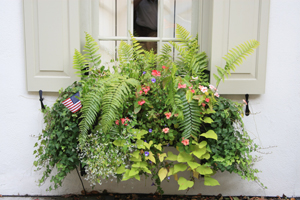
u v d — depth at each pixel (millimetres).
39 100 2195
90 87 1842
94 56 2039
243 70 2129
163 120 1878
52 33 2096
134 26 2355
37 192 2283
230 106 1950
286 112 2246
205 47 2264
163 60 2141
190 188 2307
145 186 2305
